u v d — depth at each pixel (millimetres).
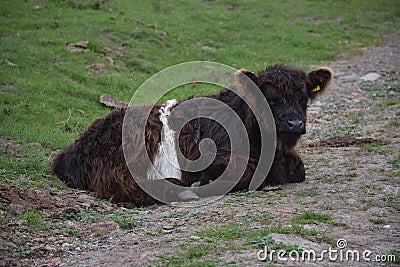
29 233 7910
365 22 30703
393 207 8789
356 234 7648
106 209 9172
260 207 8820
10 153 11539
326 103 19078
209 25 26734
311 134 15102
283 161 10117
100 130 9961
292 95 9805
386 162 11484
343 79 22031
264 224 7984
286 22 29516
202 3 30750
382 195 9375
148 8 27312
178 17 26891
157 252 7117
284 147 9992
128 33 22688
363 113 17219
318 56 25125
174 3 29312
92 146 9945
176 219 8531
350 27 30000
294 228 7570
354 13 32031
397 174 10555
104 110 16016
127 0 27422
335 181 10352
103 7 25297
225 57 22828
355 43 27656
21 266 7008
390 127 15086
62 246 7668
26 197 9016
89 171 9930
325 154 12461
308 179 10609
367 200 9102
